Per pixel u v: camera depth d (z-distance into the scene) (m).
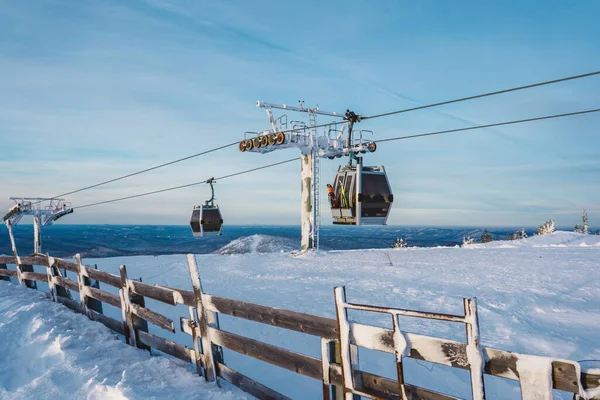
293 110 20.83
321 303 8.75
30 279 10.71
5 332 6.80
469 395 4.33
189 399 4.20
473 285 10.71
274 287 11.29
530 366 2.26
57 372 5.00
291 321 3.72
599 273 12.54
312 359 3.56
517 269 13.89
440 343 2.62
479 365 2.42
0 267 12.67
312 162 21.56
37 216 24.09
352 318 7.32
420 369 4.97
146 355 5.72
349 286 10.98
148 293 5.66
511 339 5.91
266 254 22.67
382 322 7.01
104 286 12.34
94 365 5.20
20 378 5.21
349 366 3.19
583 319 6.99
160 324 5.36
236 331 6.55
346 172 14.92
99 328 6.88
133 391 4.20
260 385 3.96
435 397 2.67
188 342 6.45
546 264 15.23
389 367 5.05
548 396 2.19
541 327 6.53
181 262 18.83
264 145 20.16
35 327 6.80
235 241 110.62
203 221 21.47
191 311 4.89
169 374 4.92
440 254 20.55
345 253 21.86
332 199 15.07
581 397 2.05
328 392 3.40
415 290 10.09
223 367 4.51
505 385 4.52
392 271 14.01
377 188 14.40
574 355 5.21
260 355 4.03
